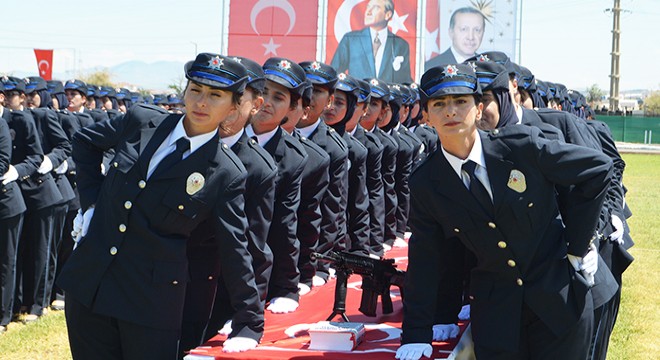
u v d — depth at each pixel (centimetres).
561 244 386
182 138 384
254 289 405
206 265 446
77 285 391
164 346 388
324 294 554
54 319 880
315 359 397
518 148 372
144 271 383
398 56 1572
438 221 396
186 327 450
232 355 399
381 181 702
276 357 397
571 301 383
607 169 366
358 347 422
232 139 433
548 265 382
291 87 490
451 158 377
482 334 389
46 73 1895
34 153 814
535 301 380
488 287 391
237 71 375
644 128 5581
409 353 395
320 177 536
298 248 511
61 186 880
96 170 425
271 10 1562
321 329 418
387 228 783
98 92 1309
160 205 380
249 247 434
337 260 465
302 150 509
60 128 860
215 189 385
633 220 1753
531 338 394
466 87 362
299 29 1564
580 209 373
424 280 407
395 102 799
